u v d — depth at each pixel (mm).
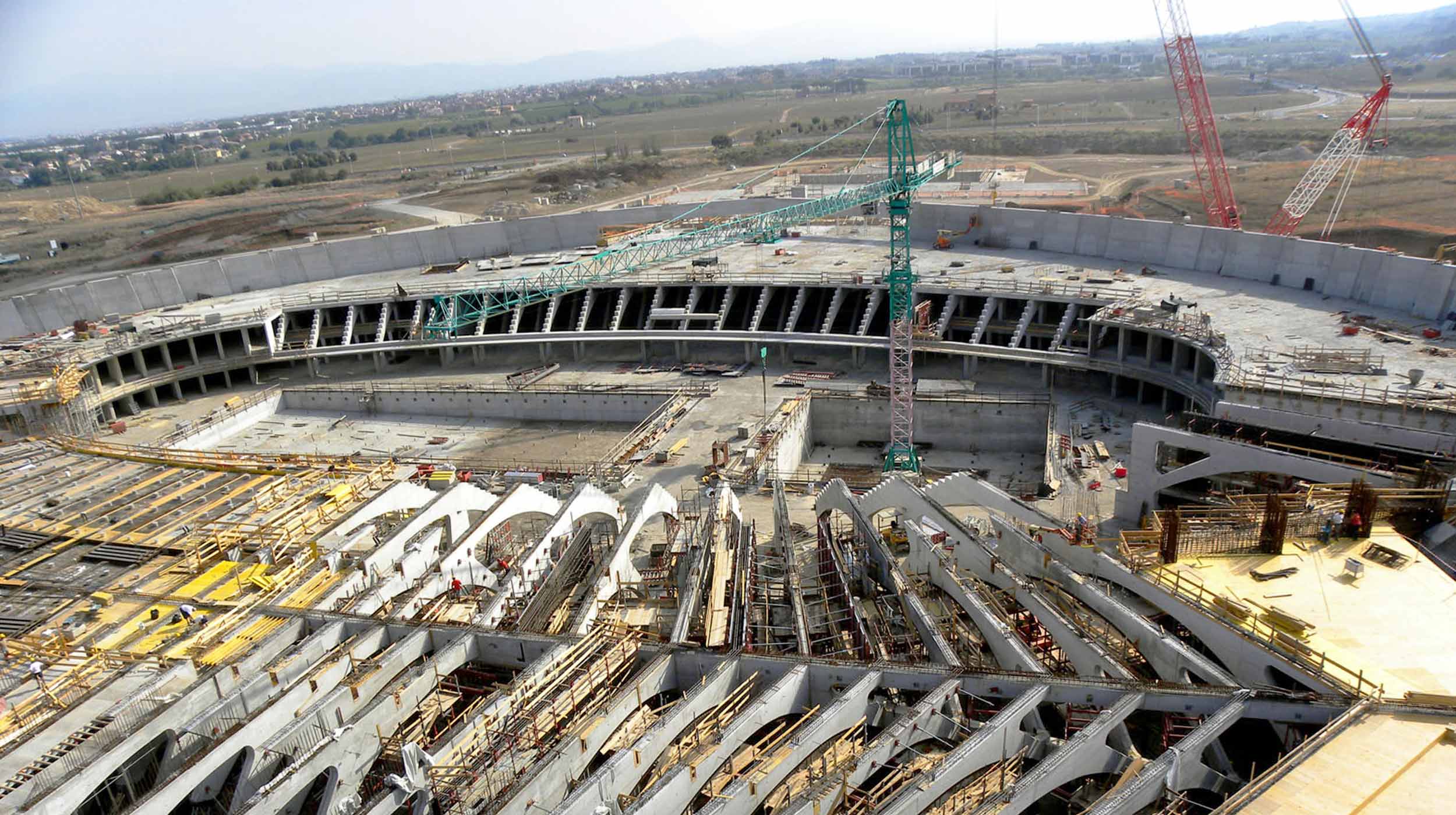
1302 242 109125
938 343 114188
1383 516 51875
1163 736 38719
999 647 43031
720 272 138125
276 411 123125
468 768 35219
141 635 48281
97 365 122188
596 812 31562
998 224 141625
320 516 61750
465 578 57531
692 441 100188
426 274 151125
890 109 99875
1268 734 40094
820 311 139625
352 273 154375
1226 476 66562
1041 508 79250
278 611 47250
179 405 125125
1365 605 43312
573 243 163375
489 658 43844
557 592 56281
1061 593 50125
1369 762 31703
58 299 133625
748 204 168250
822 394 110438
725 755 35188
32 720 40781
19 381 110312
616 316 138625
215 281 145500
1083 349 110875
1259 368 84562
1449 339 89062
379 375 132250
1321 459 64500
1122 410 102562
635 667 41812
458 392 118438
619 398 113938
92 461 74000
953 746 36125
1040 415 102938
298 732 37719
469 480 91750
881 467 103062
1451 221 172250
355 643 43469
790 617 54562
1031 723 36312
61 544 59719
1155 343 101688
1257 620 42219
